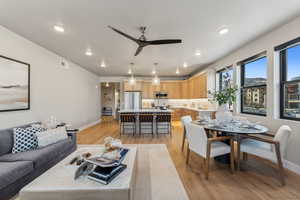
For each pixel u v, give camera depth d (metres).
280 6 2.03
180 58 4.58
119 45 3.43
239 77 3.90
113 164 1.58
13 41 2.73
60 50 3.77
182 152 3.32
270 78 2.85
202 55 4.29
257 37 3.06
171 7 2.02
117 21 2.37
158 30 2.68
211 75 5.18
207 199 1.77
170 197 1.80
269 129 2.88
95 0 1.86
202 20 2.36
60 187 1.37
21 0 1.85
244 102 3.81
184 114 7.24
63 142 2.69
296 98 2.50
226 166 2.62
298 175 2.26
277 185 2.03
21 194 1.32
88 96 6.32
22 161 1.89
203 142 2.26
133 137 4.62
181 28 2.62
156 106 7.38
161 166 2.62
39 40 3.12
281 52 2.72
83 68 5.84
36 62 3.31
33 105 3.22
